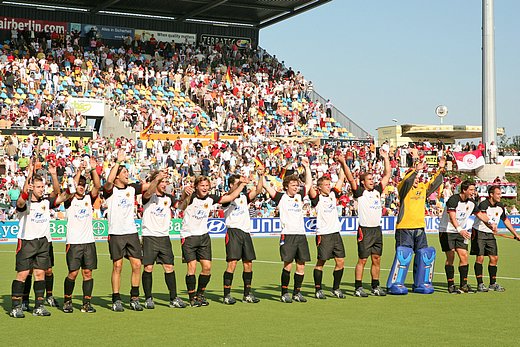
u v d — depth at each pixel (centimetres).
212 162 3416
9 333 863
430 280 1255
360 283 1213
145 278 1060
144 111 3756
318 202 1173
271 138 3947
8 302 1133
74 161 2978
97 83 3959
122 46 4512
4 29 4262
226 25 4962
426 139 5000
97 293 1243
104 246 2441
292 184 1144
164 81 4200
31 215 997
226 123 3941
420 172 1378
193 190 1097
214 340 819
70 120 3494
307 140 4003
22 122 3316
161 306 1088
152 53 4559
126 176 1046
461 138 5106
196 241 1084
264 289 1312
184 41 4816
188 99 4181
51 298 1090
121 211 1038
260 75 4556
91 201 1042
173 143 3519
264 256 2058
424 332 867
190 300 1088
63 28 4422
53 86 3772
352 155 3709
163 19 4741
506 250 2295
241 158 3466
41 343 804
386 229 3144
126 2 4419
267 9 4650
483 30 3466
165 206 1069
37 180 998
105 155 3203
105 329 889
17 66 3709
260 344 796
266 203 3130
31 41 4144
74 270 1018
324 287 1342
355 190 1208
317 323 932
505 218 1289
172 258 1077
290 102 4456
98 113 3800
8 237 2561
